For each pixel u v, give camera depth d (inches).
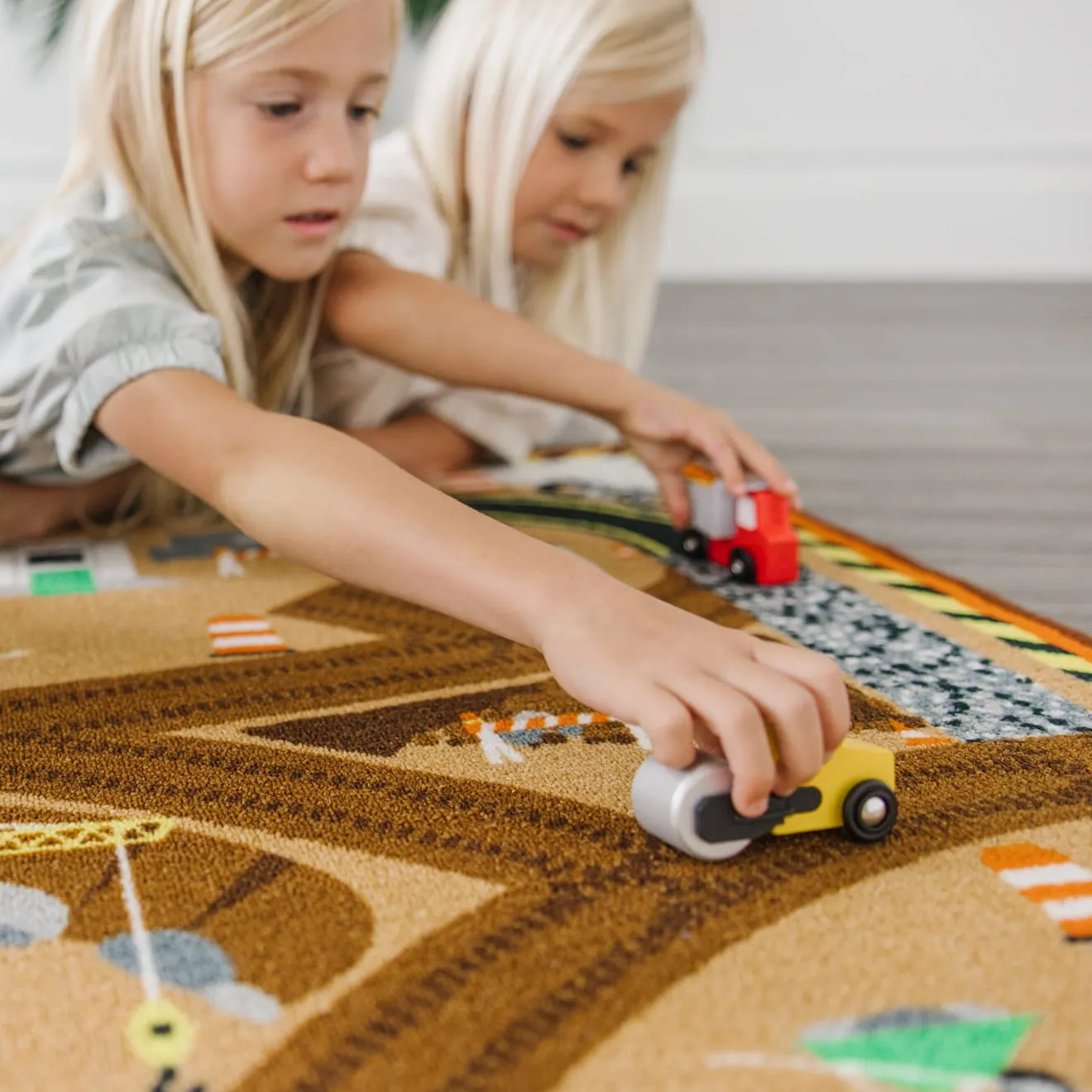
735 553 35.6
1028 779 23.0
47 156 104.3
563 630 20.7
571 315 49.8
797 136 107.1
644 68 42.7
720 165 108.0
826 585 35.1
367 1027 16.2
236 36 31.8
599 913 18.7
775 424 57.1
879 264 109.3
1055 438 54.3
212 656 29.7
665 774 20.1
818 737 19.3
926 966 17.4
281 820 21.7
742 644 20.6
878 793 20.7
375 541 23.0
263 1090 15.1
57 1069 15.5
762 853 20.4
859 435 55.1
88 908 19.0
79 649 30.2
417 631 31.4
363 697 27.1
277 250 35.2
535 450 52.9
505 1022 16.3
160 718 26.1
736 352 75.2
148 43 32.7
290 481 24.2
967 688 27.6
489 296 46.9
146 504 41.7
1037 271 108.4
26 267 32.8
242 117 33.0
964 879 19.7
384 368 45.6
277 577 36.0
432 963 17.5
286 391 41.2
